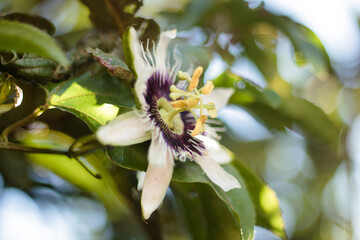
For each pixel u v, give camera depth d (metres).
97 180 0.45
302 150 0.57
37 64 0.36
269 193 0.41
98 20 0.40
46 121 0.41
